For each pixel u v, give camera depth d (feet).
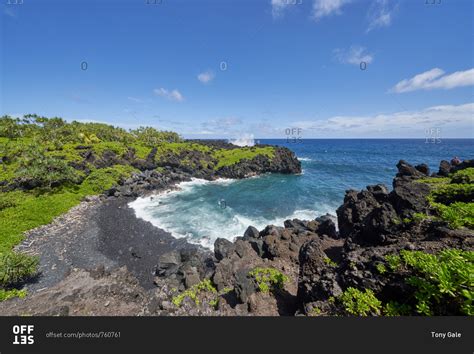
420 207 38.91
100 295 47.32
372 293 25.64
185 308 44.70
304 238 70.69
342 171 243.19
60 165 136.56
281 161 262.06
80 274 54.80
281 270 56.44
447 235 29.43
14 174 131.54
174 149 271.90
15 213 95.04
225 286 51.80
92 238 85.20
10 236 78.23
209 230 96.89
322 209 124.98
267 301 43.27
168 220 108.27
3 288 54.80
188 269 60.90
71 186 138.10
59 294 46.93
